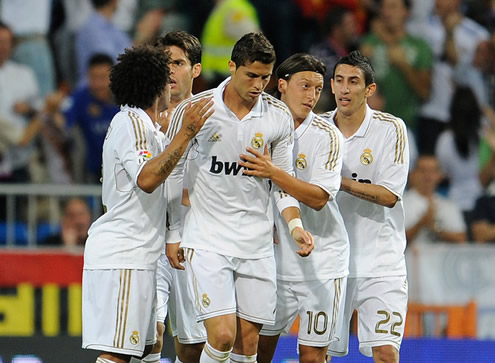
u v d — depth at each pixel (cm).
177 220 1928
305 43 3862
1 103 3538
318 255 2045
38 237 3162
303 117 2003
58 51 3647
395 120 2106
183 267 1950
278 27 3847
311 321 2055
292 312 2084
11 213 3153
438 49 3884
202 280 1878
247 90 1831
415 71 3847
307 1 3838
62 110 3556
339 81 2062
